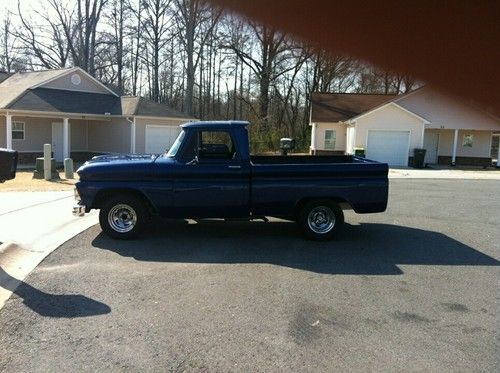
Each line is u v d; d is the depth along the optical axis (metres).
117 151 25.50
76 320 4.28
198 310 4.55
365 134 26.28
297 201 7.40
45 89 24.05
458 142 28.25
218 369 3.43
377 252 6.92
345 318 4.40
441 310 4.64
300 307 4.66
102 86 26.58
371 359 3.60
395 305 4.75
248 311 4.54
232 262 6.26
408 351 3.74
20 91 23.17
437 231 8.55
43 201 10.81
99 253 6.60
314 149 30.19
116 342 3.85
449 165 27.59
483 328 4.21
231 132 7.40
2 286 5.19
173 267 5.98
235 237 7.76
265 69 27.89
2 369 3.41
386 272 5.91
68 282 5.32
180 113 26.53
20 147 23.52
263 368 3.45
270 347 3.79
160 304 4.70
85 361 3.54
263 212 7.46
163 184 7.33
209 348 3.76
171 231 8.13
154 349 3.74
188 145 7.41
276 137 31.59
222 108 40.41
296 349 3.75
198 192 7.35
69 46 39.28
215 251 6.83
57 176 16.23
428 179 19.45
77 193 7.39
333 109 30.44
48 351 3.69
